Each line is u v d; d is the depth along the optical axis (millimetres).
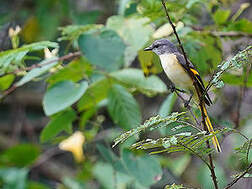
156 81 10039
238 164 7695
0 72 8703
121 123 9602
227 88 12133
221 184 10109
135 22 10406
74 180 12273
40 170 15938
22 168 12094
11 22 13516
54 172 16031
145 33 10297
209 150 5664
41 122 17359
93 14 12977
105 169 11727
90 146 12594
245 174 5809
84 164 12469
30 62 11320
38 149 12258
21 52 8117
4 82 9391
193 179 13344
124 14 10820
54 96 8727
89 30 9516
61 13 15047
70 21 16016
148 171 9516
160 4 9461
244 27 10875
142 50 10031
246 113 11844
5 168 11656
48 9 14875
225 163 10727
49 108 8562
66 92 8766
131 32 10336
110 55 9297
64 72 9641
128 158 9547
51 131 10258
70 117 10227
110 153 10797
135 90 10789
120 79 9797
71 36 9516
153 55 9641
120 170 10742
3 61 8102
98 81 9656
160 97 15531
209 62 10711
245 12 13742
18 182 11344
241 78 9484
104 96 10195
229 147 10727
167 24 10523
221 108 11156
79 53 9438
